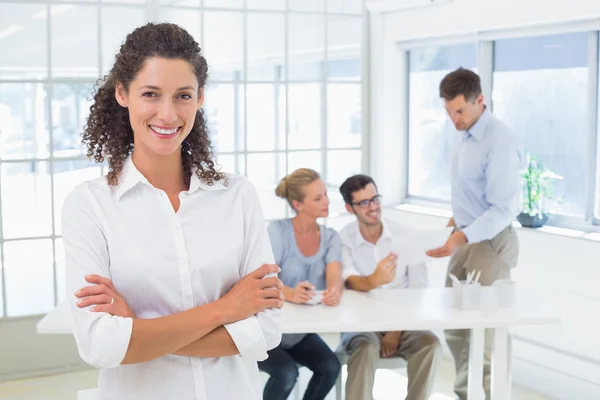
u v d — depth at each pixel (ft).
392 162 17.84
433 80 17.12
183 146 5.42
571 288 13.20
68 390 14.33
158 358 5.15
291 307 10.08
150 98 4.91
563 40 14.23
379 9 17.01
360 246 11.34
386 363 11.30
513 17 14.02
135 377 5.14
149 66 4.87
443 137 16.94
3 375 14.90
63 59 14.74
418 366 10.98
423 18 16.14
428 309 9.98
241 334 5.11
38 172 14.80
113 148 5.30
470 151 12.30
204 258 5.25
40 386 14.56
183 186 5.40
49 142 14.80
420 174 17.72
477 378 10.36
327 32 17.02
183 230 5.24
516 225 14.65
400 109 17.74
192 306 5.24
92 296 4.90
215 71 15.79
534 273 13.96
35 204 14.84
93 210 5.15
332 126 17.30
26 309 14.99
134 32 5.04
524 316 9.68
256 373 5.64
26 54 14.46
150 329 4.88
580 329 13.07
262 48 16.26
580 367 13.09
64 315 9.11
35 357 15.12
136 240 5.15
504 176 11.94
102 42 14.99
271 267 5.37
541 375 13.83
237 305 5.14
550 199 14.75
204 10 15.64
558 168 14.56
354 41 17.43
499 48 15.57
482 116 12.12
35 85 14.60
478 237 11.88
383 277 10.60
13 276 14.80
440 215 16.03
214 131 15.88
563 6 13.03
